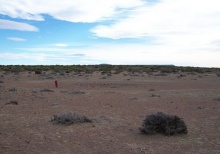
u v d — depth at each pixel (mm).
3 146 8961
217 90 28500
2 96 21922
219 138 10492
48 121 12820
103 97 22406
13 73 56750
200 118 14172
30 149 8812
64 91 26141
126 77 47312
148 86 33531
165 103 19422
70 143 9586
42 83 36062
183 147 9375
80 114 13562
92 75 52156
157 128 11078
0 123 12266
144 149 9094
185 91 27453
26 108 16438
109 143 9695
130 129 11648
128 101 20203
